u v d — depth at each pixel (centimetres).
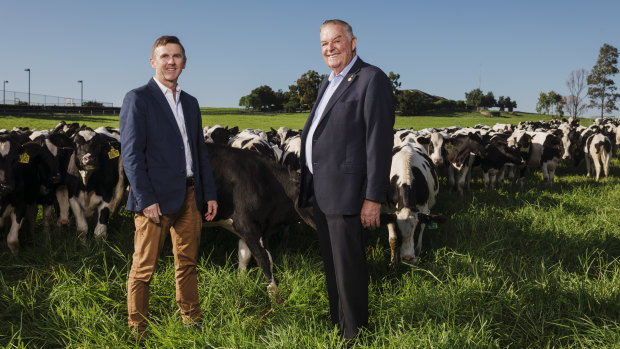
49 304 422
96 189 625
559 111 9912
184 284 379
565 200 894
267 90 11488
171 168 344
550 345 373
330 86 331
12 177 549
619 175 1476
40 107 5147
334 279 354
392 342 327
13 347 353
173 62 344
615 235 643
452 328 352
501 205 887
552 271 504
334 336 325
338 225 323
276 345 324
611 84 8238
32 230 641
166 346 335
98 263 535
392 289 471
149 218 346
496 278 479
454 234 651
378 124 303
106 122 4303
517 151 1163
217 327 380
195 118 372
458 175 1084
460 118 8000
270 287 447
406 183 560
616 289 434
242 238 488
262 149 902
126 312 412
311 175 350
